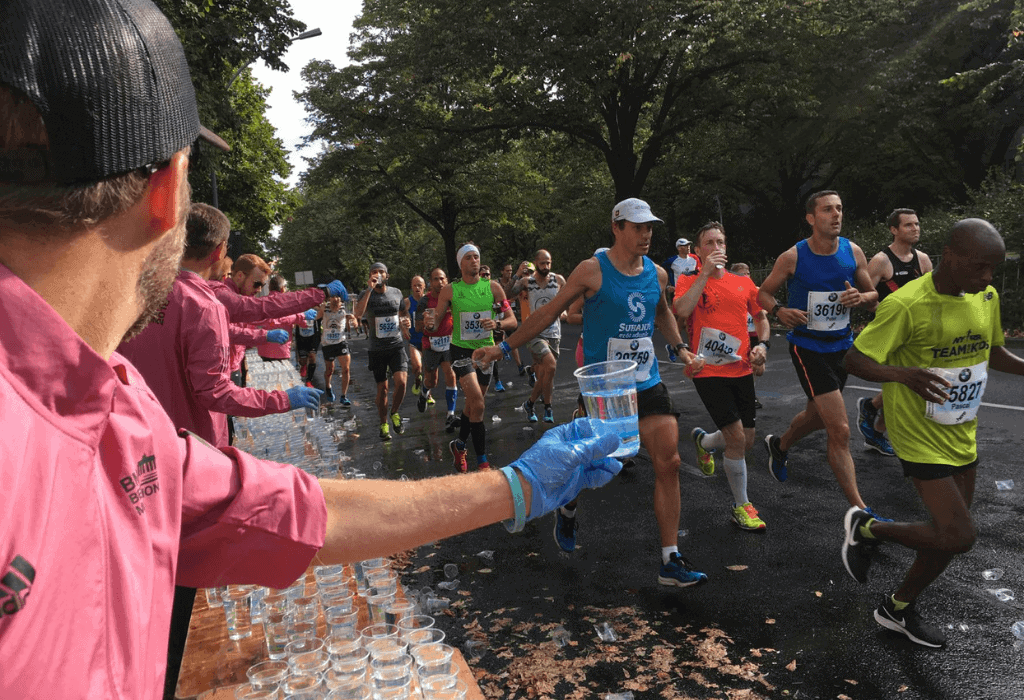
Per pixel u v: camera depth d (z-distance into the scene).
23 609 0.52
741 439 4.95
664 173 33.22
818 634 3.50
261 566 1.08
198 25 13.44
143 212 0.64
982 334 3.24
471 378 7.08
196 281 3.06
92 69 0.57
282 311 4.58
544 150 31.72
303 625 2.10
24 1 0.56
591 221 38.25
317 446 4.91
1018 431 6.95
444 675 1.71
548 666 3.33
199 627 2.29
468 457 7.82
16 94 0.55
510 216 40.56
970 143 25.42
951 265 3.17
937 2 21.72
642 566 4.50
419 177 31.98
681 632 3.61
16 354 0.56
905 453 3.31
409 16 27.86
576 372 1.59
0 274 0.57
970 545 3.13
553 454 1.23
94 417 0.61
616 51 20.94
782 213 32.38
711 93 24.62
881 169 29.58
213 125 14.74
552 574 4.48
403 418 10.55
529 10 21.50
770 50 22.52
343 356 12.08
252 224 34.62
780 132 27.47
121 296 0.65
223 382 3.03
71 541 0.58
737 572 4.29
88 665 0.58
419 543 1.16
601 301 4.29
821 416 4.82
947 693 2.95
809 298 4.90
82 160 0.58
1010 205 16.48
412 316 11.10
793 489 5.78
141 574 0.68
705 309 5.08
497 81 24.09
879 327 3.32
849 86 23.23
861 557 3.54
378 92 28.70
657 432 4.18
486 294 8.56
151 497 0.76
